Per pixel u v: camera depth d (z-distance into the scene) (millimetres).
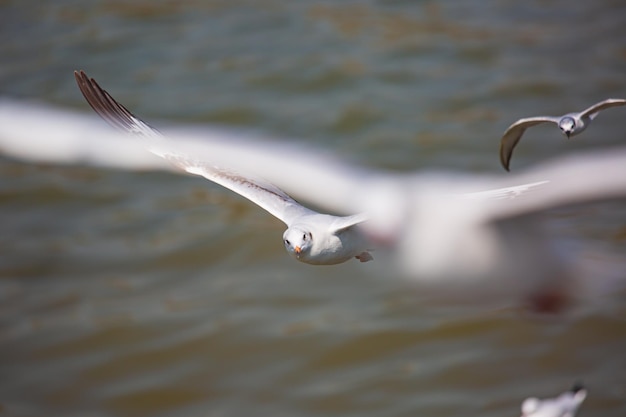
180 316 16312
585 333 15008
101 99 6797
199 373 15211
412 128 21344
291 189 6219
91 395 14945
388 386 14625
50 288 17219
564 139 20562
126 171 20344
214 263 17641
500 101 22266
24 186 19953
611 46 24562
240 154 6719
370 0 27641
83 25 26484
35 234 18656
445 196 5422
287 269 17391
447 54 24391
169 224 18750
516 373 14625
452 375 14719
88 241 18391
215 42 25469
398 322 15680
